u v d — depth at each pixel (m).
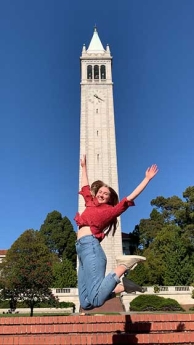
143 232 81.44
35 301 40.38
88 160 68.00
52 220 83.62
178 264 54.66
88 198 6.27
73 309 46.34
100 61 75.44
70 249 81.12
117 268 5.32
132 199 5.96
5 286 40.25
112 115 71.31
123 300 46.94
